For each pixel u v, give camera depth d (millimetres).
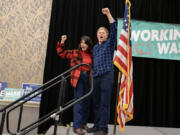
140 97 3088
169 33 3113
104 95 1862
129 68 2062
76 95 2041
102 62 1906
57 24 3242
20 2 3377
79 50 2184
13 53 3242
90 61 2113
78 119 1943
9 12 3336
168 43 3082
